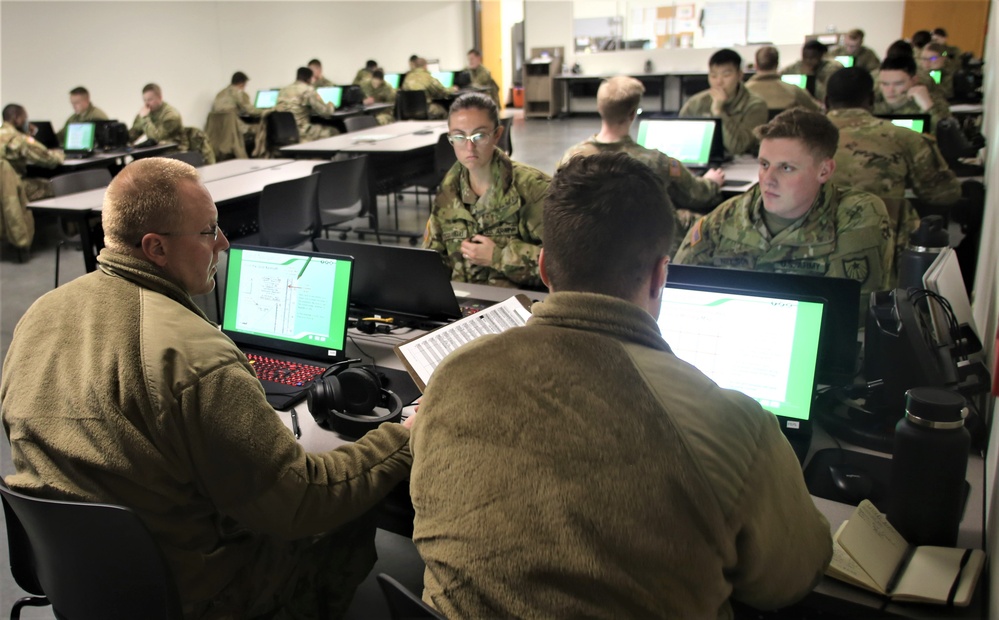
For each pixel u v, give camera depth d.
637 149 3.33
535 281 2.48
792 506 0.93
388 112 9.95
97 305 1.28
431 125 7.12
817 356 1.44
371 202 5.43
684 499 0.82
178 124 7.23
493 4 15.07
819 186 1.96
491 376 0.90
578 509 0.82
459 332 1.78
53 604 1.36
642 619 0.81
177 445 1.22
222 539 1.38
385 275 2.15
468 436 0.88
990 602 1.07
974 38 10.91
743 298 1.50
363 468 1.37
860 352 1.84
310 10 10.56
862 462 1.44
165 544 1.27
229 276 2.04
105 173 4.72
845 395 1.63
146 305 1.28
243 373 1.28
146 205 1.30
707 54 11.84
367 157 5.06
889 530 1.21
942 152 4.45
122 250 1.32
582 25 13.21
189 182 1.36
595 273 0.92
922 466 1.16
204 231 1.37
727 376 1.51
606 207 0.90
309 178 4.11
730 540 0.84
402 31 12.60
